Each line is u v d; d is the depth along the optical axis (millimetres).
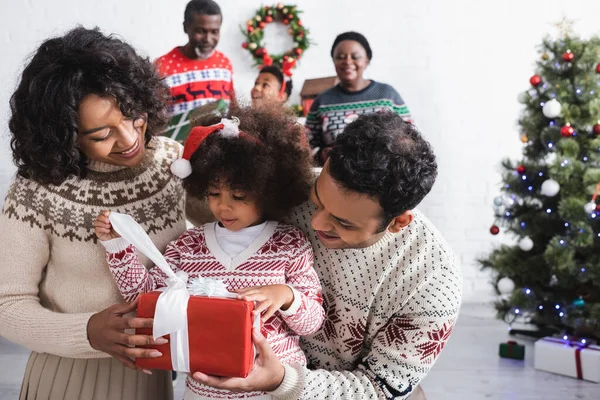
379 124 1007
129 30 4082
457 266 1195
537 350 2969
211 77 3316
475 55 4137
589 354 2830
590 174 2906
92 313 1078
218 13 3248
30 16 3996
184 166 1115
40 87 994
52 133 1002
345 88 3428
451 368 2969
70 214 1128
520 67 4137
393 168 973
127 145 1062
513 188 3221
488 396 2664
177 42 4105
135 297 1101
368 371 1157
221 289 1023
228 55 4223
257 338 996
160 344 977
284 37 4215
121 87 1009
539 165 3158
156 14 4078
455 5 4105
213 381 974
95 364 1177
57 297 1156
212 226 1201
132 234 1036
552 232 3137
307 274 1159
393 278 1170
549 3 4094
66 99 985
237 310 953
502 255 3234
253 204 1142
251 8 4188
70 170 1064
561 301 3096
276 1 4184
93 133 1019
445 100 4172
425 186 1008
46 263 1164
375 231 1052
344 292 1198
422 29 4129
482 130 4180
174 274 1033
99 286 1155
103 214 1071
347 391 1106
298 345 1222
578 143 3053
